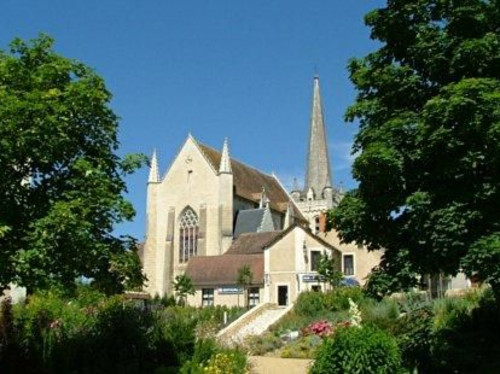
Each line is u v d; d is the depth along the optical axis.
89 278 15.25
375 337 15.27
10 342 17.58
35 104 13.41
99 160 15.41
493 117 14.49
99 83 15.72
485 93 14.49
